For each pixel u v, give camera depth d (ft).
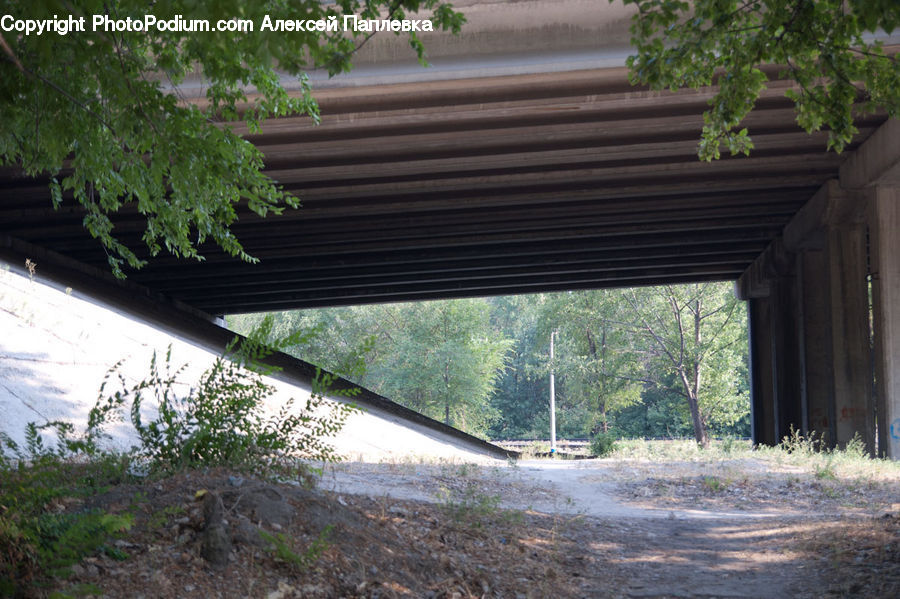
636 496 50.01
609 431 184.34
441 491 37.83
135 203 102.37
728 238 123.54
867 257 108.78
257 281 144.36
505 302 307.17
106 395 44.42
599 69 68.44
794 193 106.52
